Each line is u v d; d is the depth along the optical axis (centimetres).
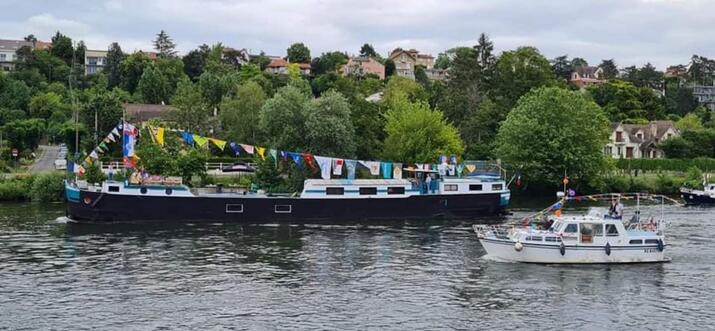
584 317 3688
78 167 7162
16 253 5272
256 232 6431
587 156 10225
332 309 3809
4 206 8262
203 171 9138
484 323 3581
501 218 7606
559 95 10506
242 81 17825
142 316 3662
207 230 6525
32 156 12256
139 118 14012
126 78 19638
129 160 7019
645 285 4334
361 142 9919
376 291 4194
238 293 4138
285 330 3444
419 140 10038
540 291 4188
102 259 5078
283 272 4694
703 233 6384
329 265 4922
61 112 15612
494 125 12950
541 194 10612
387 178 7631
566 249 4866
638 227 5088
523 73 14825
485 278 4500
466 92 13950
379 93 16300
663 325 3566
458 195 7588
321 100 9088
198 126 11706
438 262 5009
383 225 6988
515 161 10338
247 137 11044
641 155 15225
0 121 15350
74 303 3897
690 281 4431
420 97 14000
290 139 8731
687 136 14888
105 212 6850
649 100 18150
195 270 4734
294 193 7500
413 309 3816
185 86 15312
